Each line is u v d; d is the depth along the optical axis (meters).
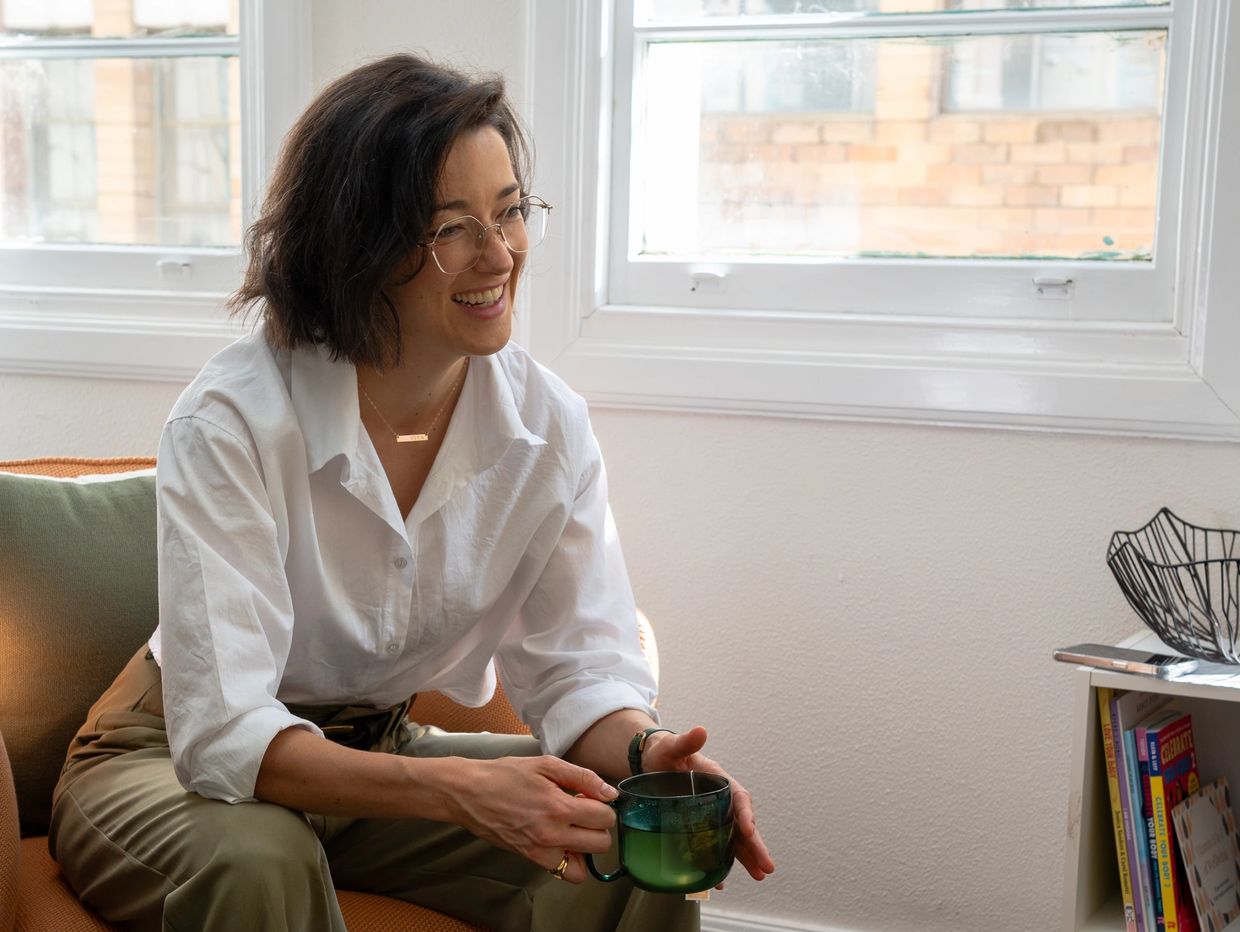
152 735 1.43
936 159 1.99
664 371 2.03
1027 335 1.91
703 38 2.07
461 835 1.42
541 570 1.51
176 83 2.31
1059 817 1.94
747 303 2.05
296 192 1.33
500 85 1.34
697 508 2.06
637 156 2.11
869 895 2.04
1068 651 1.59
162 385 2.27
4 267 2.39
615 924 1.38
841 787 2.04
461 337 1.33
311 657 1.42
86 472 1.86
